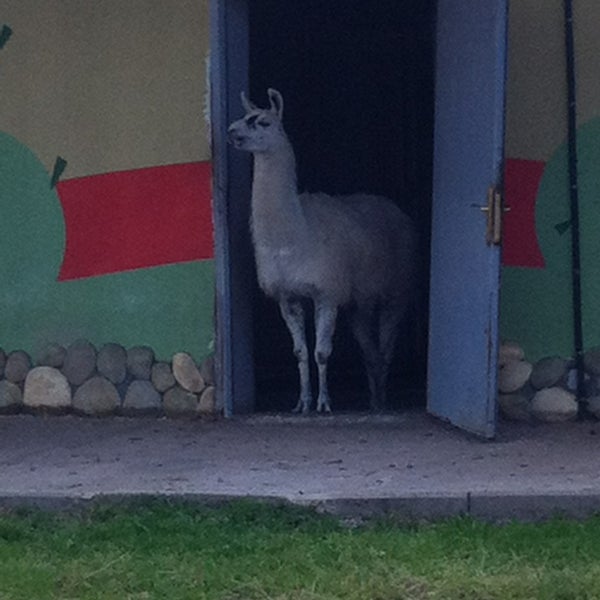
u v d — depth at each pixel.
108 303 11.01
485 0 9.68
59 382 11.07
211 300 10.88
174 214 10.90
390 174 13.97
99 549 7.68
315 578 7.11
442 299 10.51
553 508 8.27
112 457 9.68
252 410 11.25
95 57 10.93
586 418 10.72
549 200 10.66
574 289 10.68
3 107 11.06
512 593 6.88
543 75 10.66
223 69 10.80
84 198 11.01
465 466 9.20
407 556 7.41
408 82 13.67
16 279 11.10
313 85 14.09
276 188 10.72
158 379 10.97
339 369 13.60
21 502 8.50
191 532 7.93
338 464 9.34
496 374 9.80
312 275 10.90
